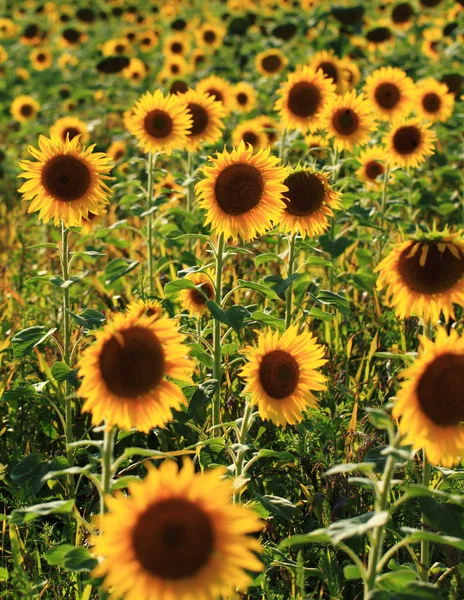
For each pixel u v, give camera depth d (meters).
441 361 2.85
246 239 4.58
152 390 2.90
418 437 2.87
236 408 4.66
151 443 4.90
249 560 2.41
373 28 14.33
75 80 18.27
